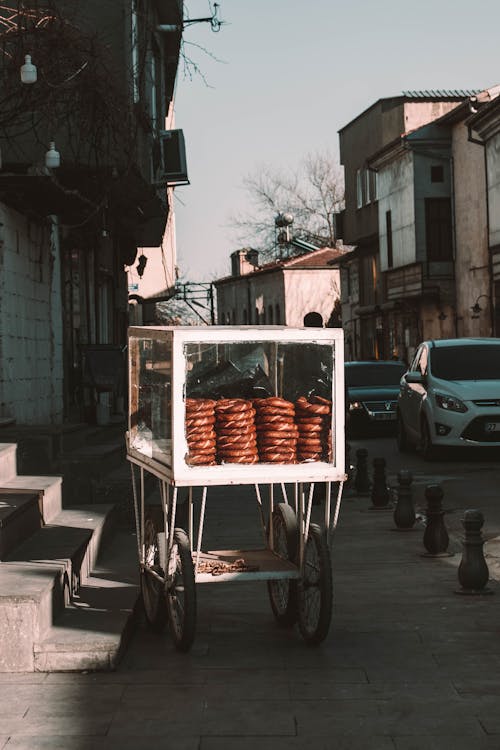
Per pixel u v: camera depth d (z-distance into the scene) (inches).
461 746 210.7
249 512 559.2
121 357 748.6
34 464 462.9
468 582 354.0
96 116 587.5
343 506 584.4
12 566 304.8
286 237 3193.9
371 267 2310.5
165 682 255.0
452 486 652.7
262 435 287.3
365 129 2233.0
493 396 786.2
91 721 226.8
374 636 298.8
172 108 1381.6
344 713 231.1
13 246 618.5
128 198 804.6
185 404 281.4
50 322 727.7
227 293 3725.4
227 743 213.8
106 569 370.6
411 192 1875.0
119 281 1089.4
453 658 274.4
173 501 283.9
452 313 1855.3
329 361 289.3
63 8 665.0
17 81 552.7
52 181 582.9
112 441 628.4
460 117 1759.4
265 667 267.7
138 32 765.9
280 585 316.8
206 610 338.6
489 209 1612.9
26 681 255.6
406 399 865.5
